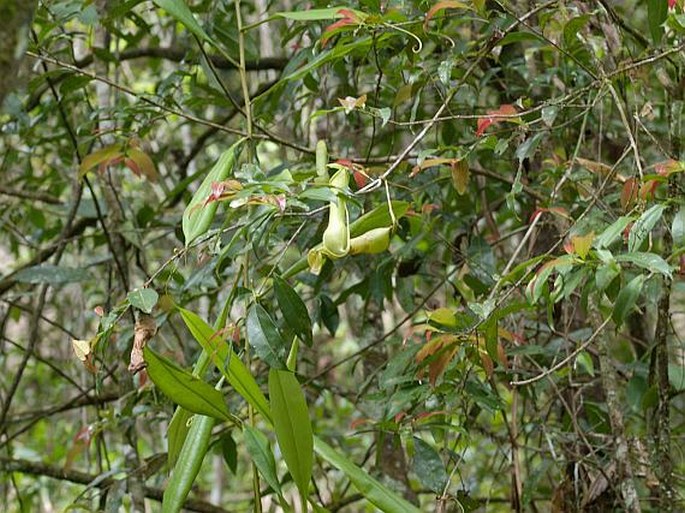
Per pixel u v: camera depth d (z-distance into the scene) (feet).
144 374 12.05
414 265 12.59
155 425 17.06
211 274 11.85
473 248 12.02
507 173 14.33
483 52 10.78
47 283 14.17
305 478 9.16
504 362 10.21
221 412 9.13
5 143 15.42
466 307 11.80
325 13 10.22
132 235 14.02
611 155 13.20
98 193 16.39
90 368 9.15
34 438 21.43
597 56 11.16
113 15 11.59
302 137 14.34
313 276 12.21
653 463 10.98
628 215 9.39
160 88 12.51
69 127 12.87
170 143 18.33
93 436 12.98
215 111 18.67
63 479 14.12
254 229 9.53
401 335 13.91
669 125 10.77
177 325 14.96
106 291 15.39
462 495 10.56
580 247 8.99
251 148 10.40
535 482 11.73
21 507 14.51
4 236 18.44
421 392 10.42
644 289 9.95
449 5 10.21
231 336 9.26
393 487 13.43
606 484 11.50
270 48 17.10
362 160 11.52
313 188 8.98
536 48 11.96
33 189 15.97
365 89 13.62
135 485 12.81
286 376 9.10
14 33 7.77
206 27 12.57
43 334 19.13
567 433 12.05
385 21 10.27
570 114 12.58
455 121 12.63
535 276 9.56
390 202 9.34
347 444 16.10
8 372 20.30
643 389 11.90
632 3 16.94
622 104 10.91
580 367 12.82
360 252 9.26
